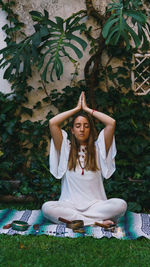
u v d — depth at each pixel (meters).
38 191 4.48
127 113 4.82
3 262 2.42
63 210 3.30
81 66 5.03
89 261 2.45
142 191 4.08
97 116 3.40
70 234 3.00
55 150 3.51
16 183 4.52
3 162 4.70
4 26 4.94
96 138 3.59
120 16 3.91
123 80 4.98
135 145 4.75
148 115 4.91
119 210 3.23
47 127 4.99
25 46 4.47
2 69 5.02
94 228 3.18
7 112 4.95
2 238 2.92
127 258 2.54
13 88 5.00
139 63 4.97
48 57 5.02
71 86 5.04
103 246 2.75
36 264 2.39
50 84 5.05
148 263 2.45
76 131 3.42
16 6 4.96
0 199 4.39
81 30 4.96
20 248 2.70
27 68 4.46
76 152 3.46
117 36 3.83
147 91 4.98
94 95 4.95
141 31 4.18
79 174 3.41
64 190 3.49
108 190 4.26
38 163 4.80
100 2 4.97
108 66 4.97
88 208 3.36
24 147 5.02
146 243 2.87
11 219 3.53
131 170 4.74
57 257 2.50
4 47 4.99
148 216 3.65
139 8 4.95
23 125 4.94
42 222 3.46
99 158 3.48
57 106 5.02
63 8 4.98
